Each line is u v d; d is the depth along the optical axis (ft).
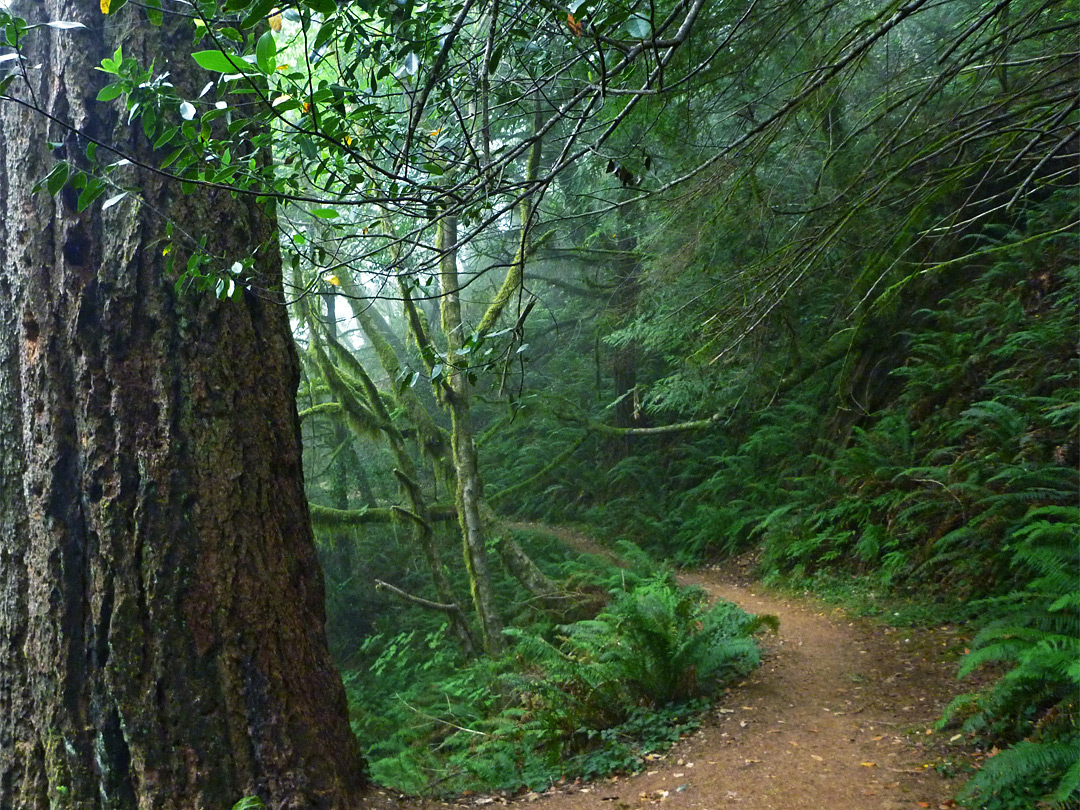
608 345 56.13
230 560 14.25
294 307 39.11
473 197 10.19
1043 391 30.07
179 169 9.40
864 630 26.78
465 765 20.90
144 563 13.85
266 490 14.94
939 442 33.53
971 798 14.25
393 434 45.06
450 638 44.06
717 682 23.30
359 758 15.88
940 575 28.19
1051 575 17.46
